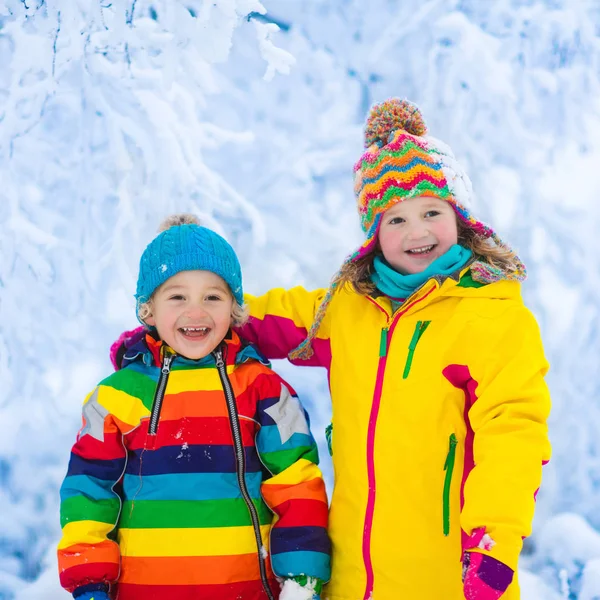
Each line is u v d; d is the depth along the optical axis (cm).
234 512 175
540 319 362
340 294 199
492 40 393
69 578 167
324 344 198
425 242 183
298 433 186
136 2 248
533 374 163
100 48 288
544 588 275
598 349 359
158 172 305
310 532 175
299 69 441
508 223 373
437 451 167
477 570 145
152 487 175
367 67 429
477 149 377
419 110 199
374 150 191
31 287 313
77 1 246
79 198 319
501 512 147
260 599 173
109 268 320
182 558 170
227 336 193
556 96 395
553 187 379
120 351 194
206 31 237
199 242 186
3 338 312
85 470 178
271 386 188
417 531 164
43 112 302
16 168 336
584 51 397
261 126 435
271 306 208
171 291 183
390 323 181
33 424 315
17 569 290
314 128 432
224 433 179
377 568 165
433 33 398
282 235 386
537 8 402
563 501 338
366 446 173
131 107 314
